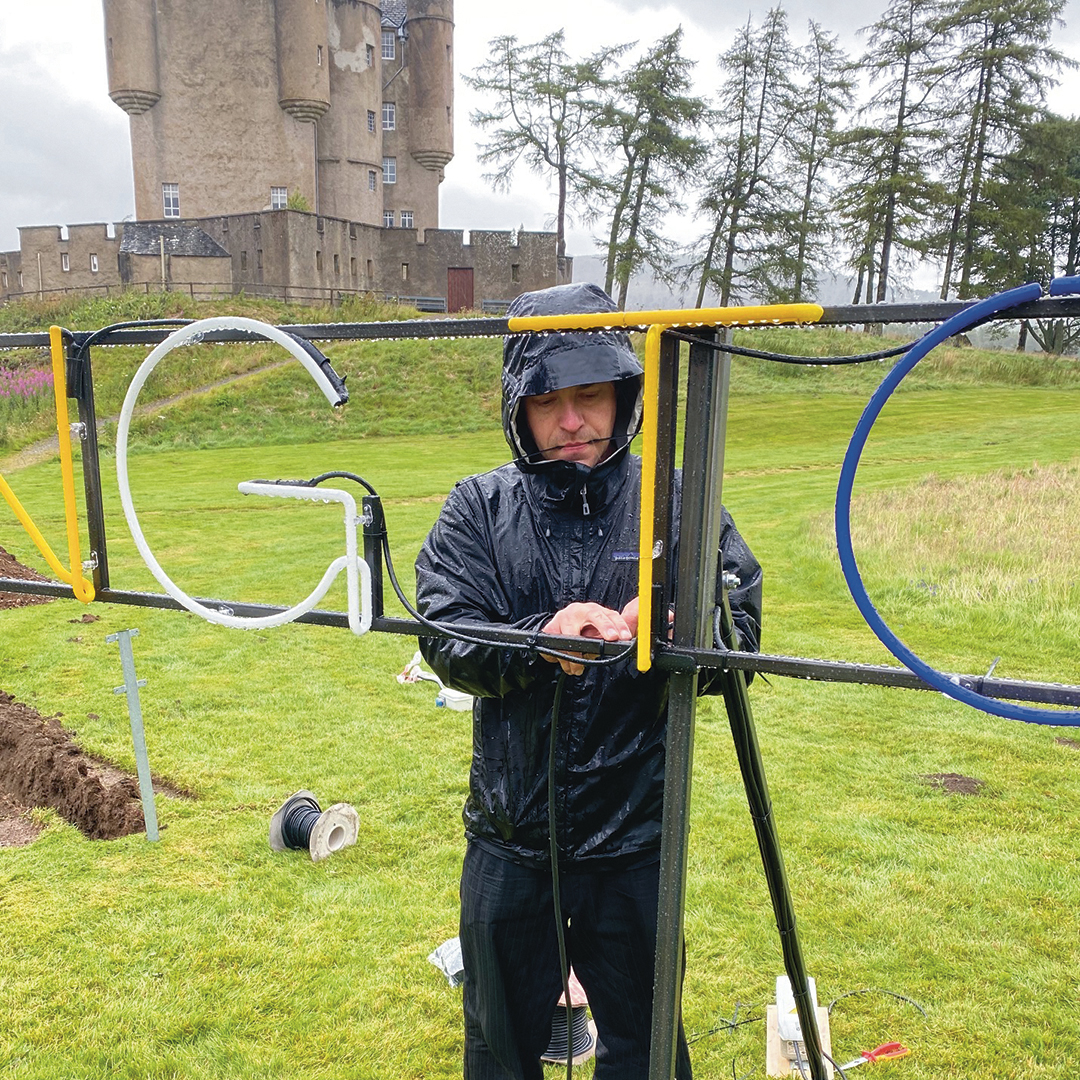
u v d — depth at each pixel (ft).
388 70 190.39
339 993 10.13
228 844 13.44
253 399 91.86
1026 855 12.94
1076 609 24.26
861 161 150.00
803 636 23.86
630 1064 6.22
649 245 157.69
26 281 154.30
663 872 4.66
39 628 25.44
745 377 113.09
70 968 10.57
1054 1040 9.27
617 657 4.56
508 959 6.17
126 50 158.51
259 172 165.37
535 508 5.92
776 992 9.34
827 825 13.84
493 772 5.96
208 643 24.09
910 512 36.52
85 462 6.28
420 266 165.37
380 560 5.44
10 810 14.97
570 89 154.40
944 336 3.47
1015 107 145.89
